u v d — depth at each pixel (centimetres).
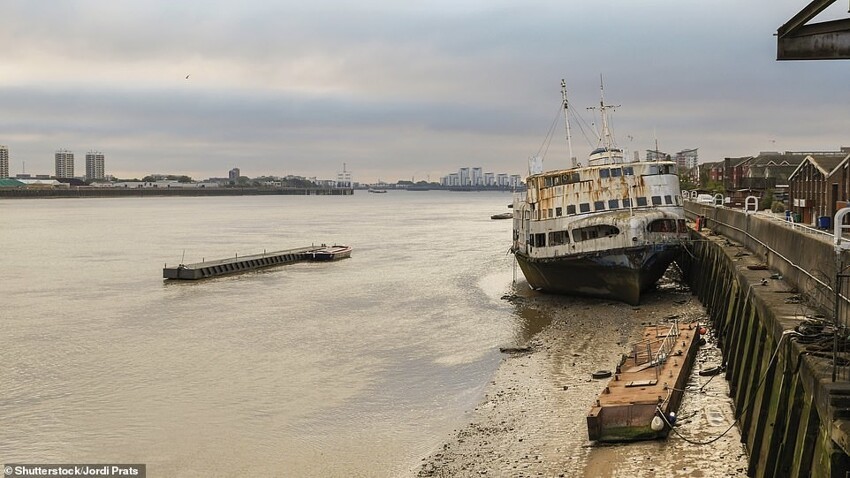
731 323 3375
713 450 2444
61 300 6662
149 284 7688
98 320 5703
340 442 3091
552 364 4009
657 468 2362
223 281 7919
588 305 5653
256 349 4703
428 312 5872
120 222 18962
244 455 2984
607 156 6272
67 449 3064
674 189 5662
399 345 4738
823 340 1814
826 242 2375
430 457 2844
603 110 6431
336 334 5109
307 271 8756
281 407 3559
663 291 6094
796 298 2545
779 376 1981
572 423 2992
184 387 3891
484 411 3325
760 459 2033
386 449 2991
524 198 6681
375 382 3931
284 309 6141
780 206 8412
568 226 5594
